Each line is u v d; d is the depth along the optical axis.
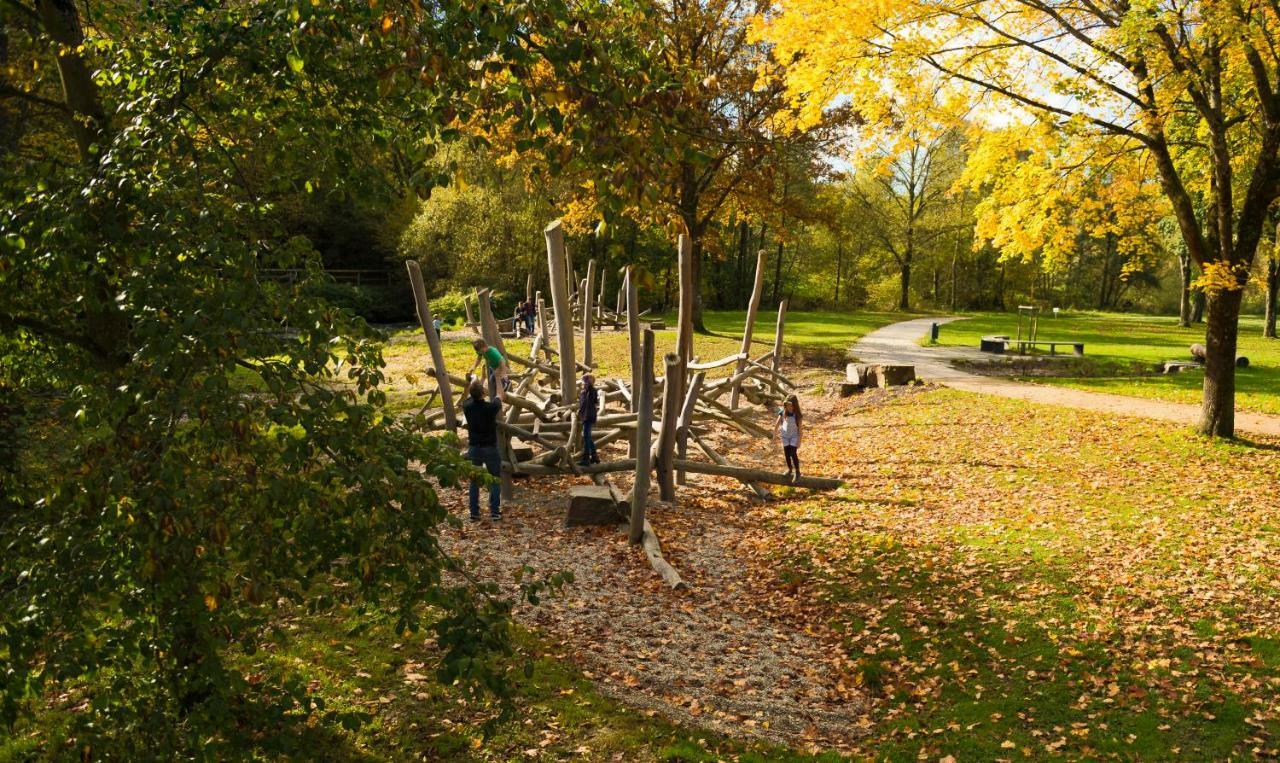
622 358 29.31
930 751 6.78
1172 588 9.52
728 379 20.38
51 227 3.88
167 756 3.88
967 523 12.46
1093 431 18.03
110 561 3.64
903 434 19.33
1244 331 46.50
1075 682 7.76
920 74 14.81
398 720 6.59
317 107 4.86
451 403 14.65
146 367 3.80
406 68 3.67
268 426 3.73
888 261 75.00
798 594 10.33
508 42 3.49
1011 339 39.78
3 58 7.68
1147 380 26.11
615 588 10.27
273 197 5.17
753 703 7.64
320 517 3.93
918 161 65.06
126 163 3.97
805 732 7.20
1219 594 9.23
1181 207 15.71
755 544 12.17
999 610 9.34
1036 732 6.98
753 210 37.00
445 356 30.59
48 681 6.31
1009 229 16.81
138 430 3.64
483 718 6.77
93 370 4.98
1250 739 6.68
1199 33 13.32
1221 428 16.58
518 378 18.39
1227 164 15.10
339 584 8.96
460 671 3.78
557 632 8.86
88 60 5.22
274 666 7.13
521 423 15.90
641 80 3.77
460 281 49.44
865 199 66.56
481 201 49.12
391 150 5.07
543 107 3.57
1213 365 16.62
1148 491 13.54
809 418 22.39
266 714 4.32
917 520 12.77
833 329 41.97
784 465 16.92
